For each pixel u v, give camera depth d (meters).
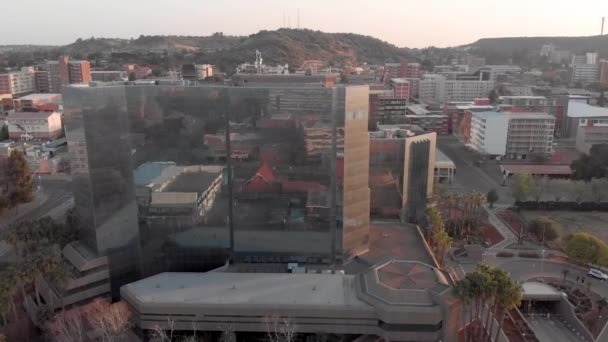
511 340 99.44
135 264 120.00
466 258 137.25
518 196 179.62
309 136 112.75
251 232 119.00
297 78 156.25
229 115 113.44
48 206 181.50
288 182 115.88
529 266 134.12
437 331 93.12
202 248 120.62
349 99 110.19
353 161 115.25
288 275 107.69
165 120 113.75
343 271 112.44
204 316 96.31
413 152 153.62
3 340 90.62
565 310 112.19
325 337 94.81
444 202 159.50
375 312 94.31
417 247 127.75
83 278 111.94
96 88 107.69
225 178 116.62
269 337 97.25
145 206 117.56
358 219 120.56
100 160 110.69
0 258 136.50
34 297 113.50
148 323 97.06
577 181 185.62
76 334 93.00
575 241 131.00
